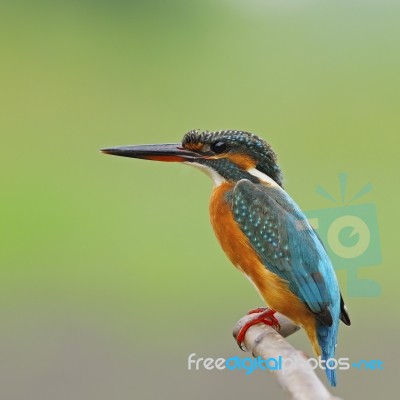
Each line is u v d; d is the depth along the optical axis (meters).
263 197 6.21
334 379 5.88
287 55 21.69
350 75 20.33
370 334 11.40
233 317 12.81
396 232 13.45
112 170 16.34
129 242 14.74
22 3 24.61
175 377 10.80
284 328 6.35
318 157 16.94
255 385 10.20
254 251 6.19
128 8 24.50
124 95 20.50
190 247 14.30
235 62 21.61
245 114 19.38
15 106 20.09
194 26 23.80
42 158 17.75
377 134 17.64
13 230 15.27
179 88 20.78
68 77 21.50
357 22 23.06
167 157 6.50
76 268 14.26
